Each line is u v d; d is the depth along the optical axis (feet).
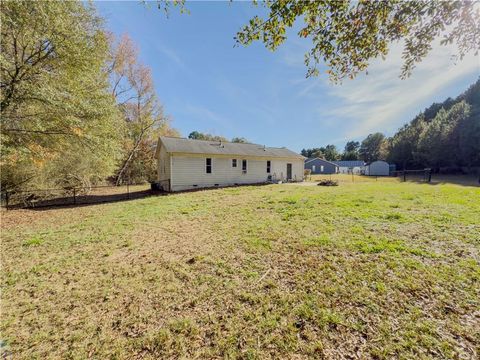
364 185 44.50
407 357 5.76
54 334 7.49
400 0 7.73
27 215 26.71
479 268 9.42
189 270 11.43
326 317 7.39
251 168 58.29
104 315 8.37
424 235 13.21
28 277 11.45
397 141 131.95
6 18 23.07
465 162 84.53
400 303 7.78
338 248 12.42
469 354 5.74
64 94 27.73
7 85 26.11
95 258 13.62
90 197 41.57
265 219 19.80
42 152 29.86
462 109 85.30
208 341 6.84
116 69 68.39
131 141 71.61
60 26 25.88
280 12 8.46
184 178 48.39
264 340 6.72
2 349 6.88
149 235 17.63
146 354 6.53
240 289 9.45
